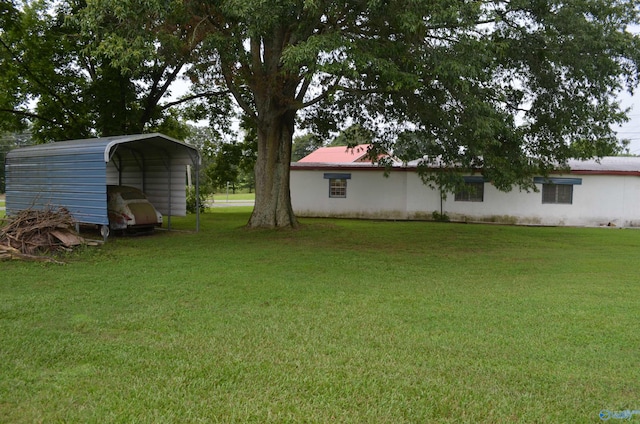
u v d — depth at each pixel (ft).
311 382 13.98
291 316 20.47
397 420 12.03
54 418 11.81
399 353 16.35
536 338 18.01
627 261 35.99
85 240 39.42
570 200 68.80
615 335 18.40
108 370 14.57
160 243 43.04
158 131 76.33
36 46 60.49
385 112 49.24
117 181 60.49
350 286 26.53
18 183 51.55
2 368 14.66
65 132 65.57
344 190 78.02
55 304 22.03
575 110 40.98
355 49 31.65
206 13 36.29
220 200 140.97
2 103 63.16
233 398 12.96
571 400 13.17
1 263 31.71
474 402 12.98
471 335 18.28
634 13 38.70
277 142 54.49
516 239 49.65
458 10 30.01
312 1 28.94
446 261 35.35
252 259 34.91
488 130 33.45
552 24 37.52
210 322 19.47
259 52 45.73
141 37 33.04
